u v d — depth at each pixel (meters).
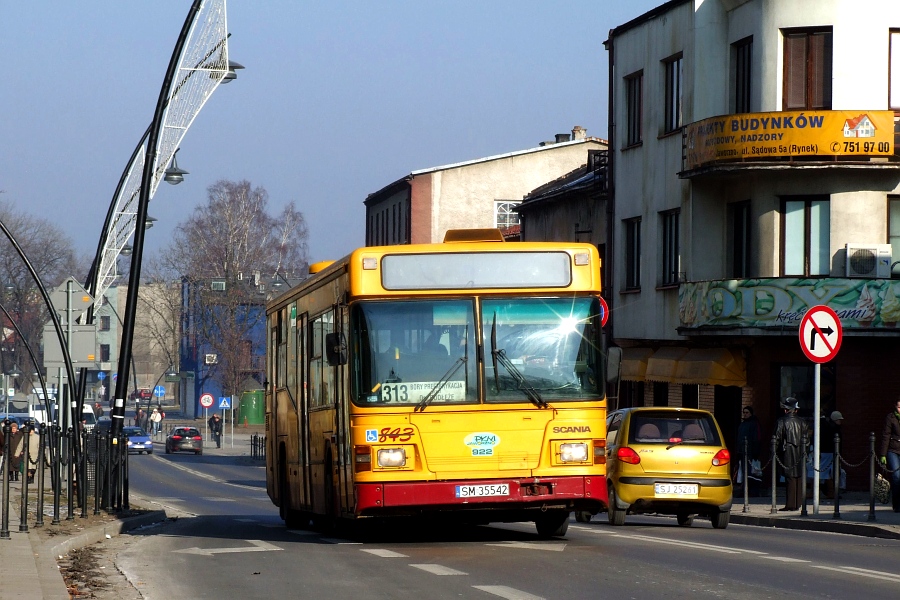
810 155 35.78
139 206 26.30
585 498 16.67
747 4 38.34
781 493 35.47
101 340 163.12
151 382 162.25
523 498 16.56
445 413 16.61
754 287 36.34
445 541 18.17
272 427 24.47
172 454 85.75
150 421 109.38
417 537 19.16
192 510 33.03
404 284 16.86
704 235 40.06
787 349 36.94
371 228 94.12
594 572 13.75
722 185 39.75
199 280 110.06
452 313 16.86
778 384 37.25
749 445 32.53
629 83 47.06
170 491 45.81
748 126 36.31
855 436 35.97
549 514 18.16
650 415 22.88
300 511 21.27
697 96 40.34
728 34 39.62
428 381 16.67
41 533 18.42
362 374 16.67
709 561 14.98
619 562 14.78
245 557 15.86
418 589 12.41
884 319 35.19
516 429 16.67
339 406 17.47
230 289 109.62
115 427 25.66
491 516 17.23
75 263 120.06
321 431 18.95
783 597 11.79
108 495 24.72
